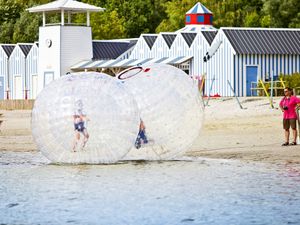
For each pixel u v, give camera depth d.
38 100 28.03
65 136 27.67
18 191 23.02
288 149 33.31
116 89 27.75
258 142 36.66
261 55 72.44
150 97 29.03
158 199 21.55
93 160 28.31
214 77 73.19
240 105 55.16
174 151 29.70
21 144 38.31
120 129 27.59
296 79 69.12
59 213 19.75
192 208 20.25
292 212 19.55
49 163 29.55
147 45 81.50
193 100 29.45
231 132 42.00
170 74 29.55
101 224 18.48
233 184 23.98
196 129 29.80
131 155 29.55
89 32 86.50
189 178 25.23
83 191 22.91
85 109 27.45
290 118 34.47
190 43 76.50
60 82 28.03
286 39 74.00
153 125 29.08
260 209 19.97
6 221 18.84
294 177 25.31
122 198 21.72
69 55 85.44
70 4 85.81
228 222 18.50
